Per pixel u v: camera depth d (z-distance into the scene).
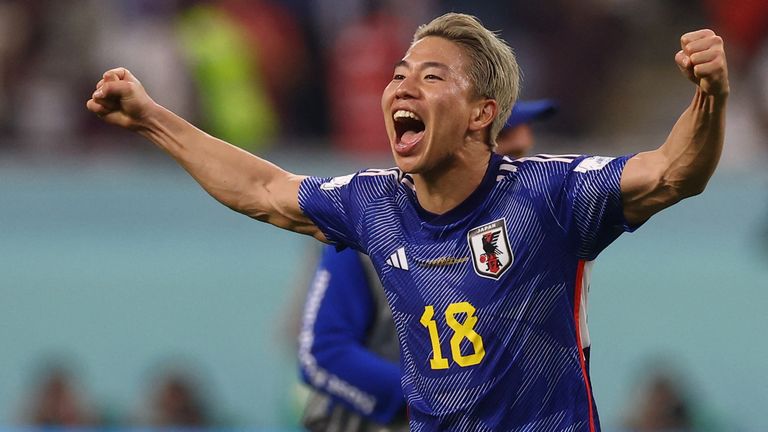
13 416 32.72
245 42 35.97
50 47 35.59
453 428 13.67
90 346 33.16
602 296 33.06
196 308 33.22
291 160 34.09
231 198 15.01
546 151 34.34
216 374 32.88
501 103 13.88
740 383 32.53
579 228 13.39
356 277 18.27
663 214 33.16
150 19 35.81
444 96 13.52
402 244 13.91
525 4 38.22
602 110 37.41
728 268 32.94
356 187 14.45
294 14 37.00
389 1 36.31
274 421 32.41
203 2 36.12
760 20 38.03
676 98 37.72
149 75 34.34
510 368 13.46
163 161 34.09
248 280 33.22
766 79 35.97
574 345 13.66
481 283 13.51
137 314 33.22
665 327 32.88
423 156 13.57
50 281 33.28
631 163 13.14
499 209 13.56
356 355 18.05
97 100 14.91
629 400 32.34
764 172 33.34
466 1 37.78
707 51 12.23
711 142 12.62
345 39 36.22
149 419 30.62
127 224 33.53
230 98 35.03
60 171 33.69
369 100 35.56
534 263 13.44
